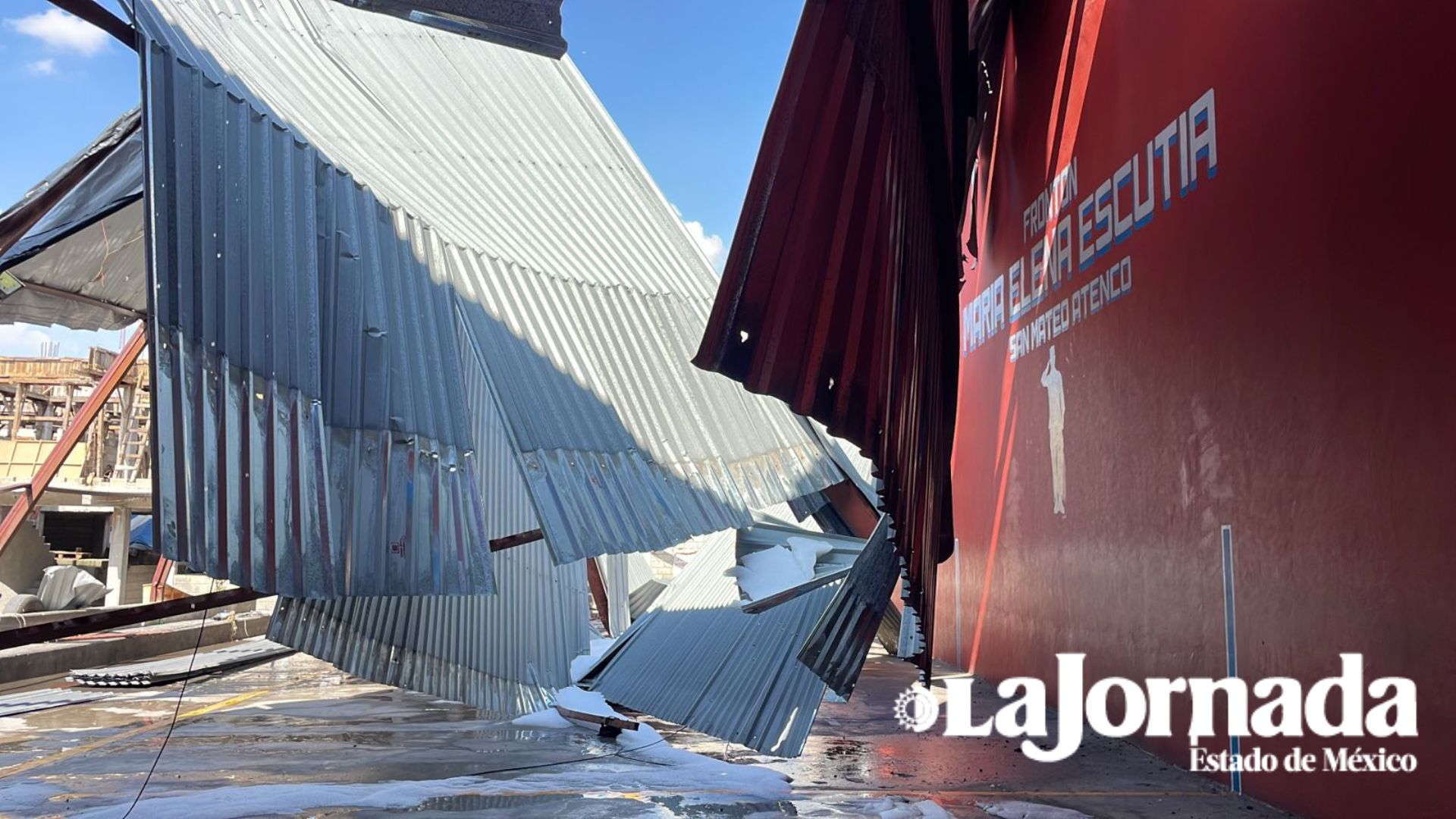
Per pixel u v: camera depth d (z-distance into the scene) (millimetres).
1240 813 5145
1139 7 7230
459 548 4270
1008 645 10477
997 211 11133
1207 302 6070
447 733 8031
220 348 3420
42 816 5133
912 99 4492
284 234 4121
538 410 5387
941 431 6934
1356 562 4578
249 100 4426
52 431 23938
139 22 3686
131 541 22703
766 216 3316
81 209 5430
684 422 6410
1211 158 6039
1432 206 4066
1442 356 4004
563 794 5703
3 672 11203
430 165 6336
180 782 6051
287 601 5754
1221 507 5887
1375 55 4445
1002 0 10156
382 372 4441
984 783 6062
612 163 7875
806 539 8805
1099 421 7918
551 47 4055
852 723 8578
